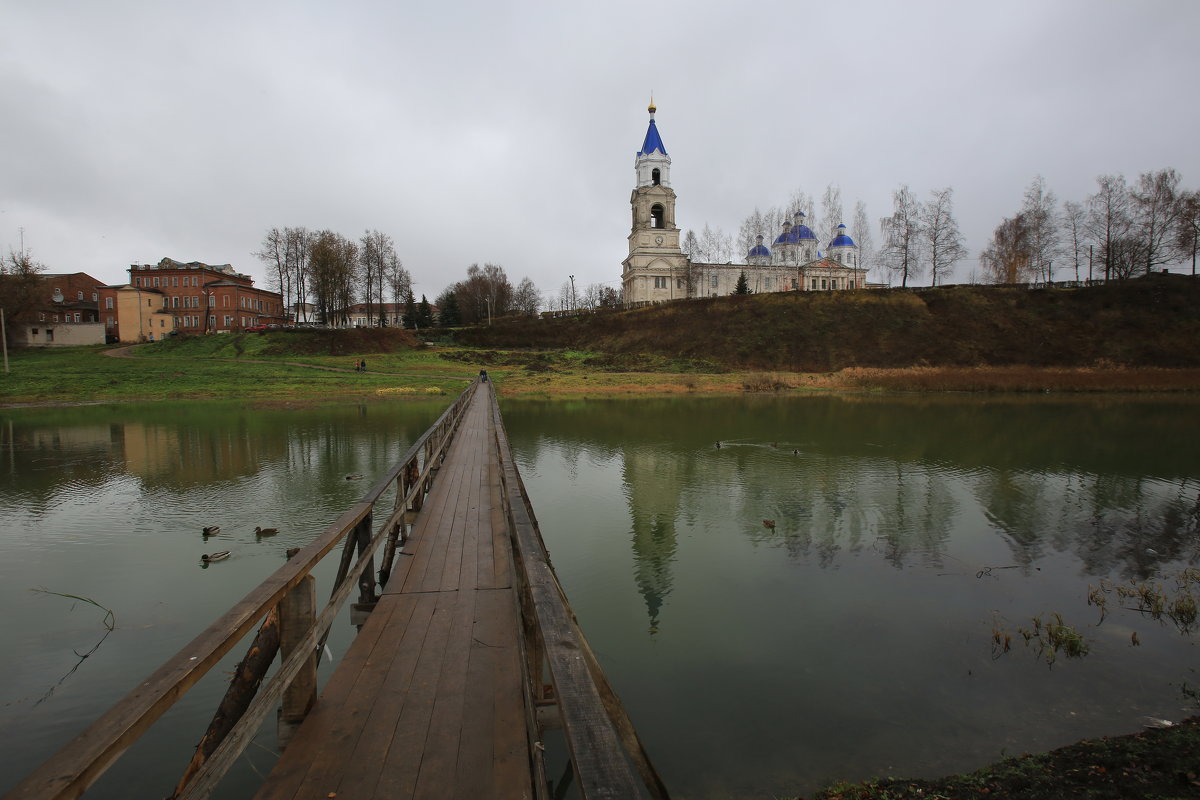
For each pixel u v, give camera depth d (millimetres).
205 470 15461
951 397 34406
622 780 1501
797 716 5590
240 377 40031
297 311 69438
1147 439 20469
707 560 9578
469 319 82812
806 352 51062
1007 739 5215
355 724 3264
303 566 3061
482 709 3426
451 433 13711
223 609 7523
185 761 4664
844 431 22516
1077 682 6148
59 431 22156
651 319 61062
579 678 2086
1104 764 4637
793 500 13086
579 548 10172
